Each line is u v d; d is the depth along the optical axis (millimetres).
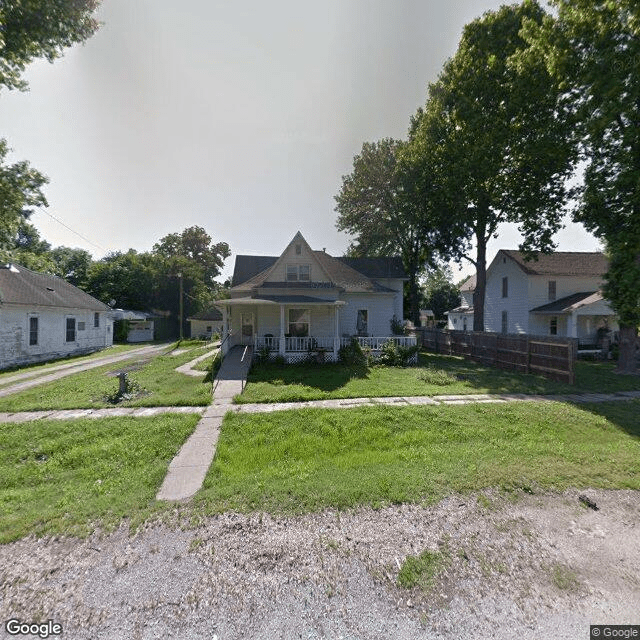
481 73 15820
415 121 22469
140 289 35969
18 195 11805
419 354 18484
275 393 8844
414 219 23531
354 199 28375
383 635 2146
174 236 50719
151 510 3553
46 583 2566
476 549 2932
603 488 3977
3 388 10234
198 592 2467
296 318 16375
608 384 10430
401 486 3982
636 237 10609
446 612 2311
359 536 3104
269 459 5020
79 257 39938
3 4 8477
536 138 14547
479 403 7918
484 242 20422
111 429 6207
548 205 17172
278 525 3277
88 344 21219
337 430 6273
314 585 2531
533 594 2459
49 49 10078
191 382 10594
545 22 10859
